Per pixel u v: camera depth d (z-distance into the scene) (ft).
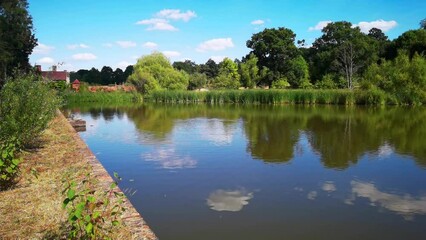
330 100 140.26
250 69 223.10
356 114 97.14
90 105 147.43
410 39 191.83
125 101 172.86
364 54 206.90
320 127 69.82
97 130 67.10
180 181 32.14
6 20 119.55
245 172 35.19
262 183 31.42
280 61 229.45
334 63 206.59
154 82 183.83
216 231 21.49
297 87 221.46
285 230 21.68
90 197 12.74
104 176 22.58
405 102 129.70
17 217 16.34
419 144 50.49
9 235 14.48
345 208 25.36
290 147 48.49
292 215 23.98
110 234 14.33
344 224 22.62
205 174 34.42
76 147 33.19
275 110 113.80
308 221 23.03
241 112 106.93
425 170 35.96
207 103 155.94
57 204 17.94
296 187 30.17
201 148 47.80
